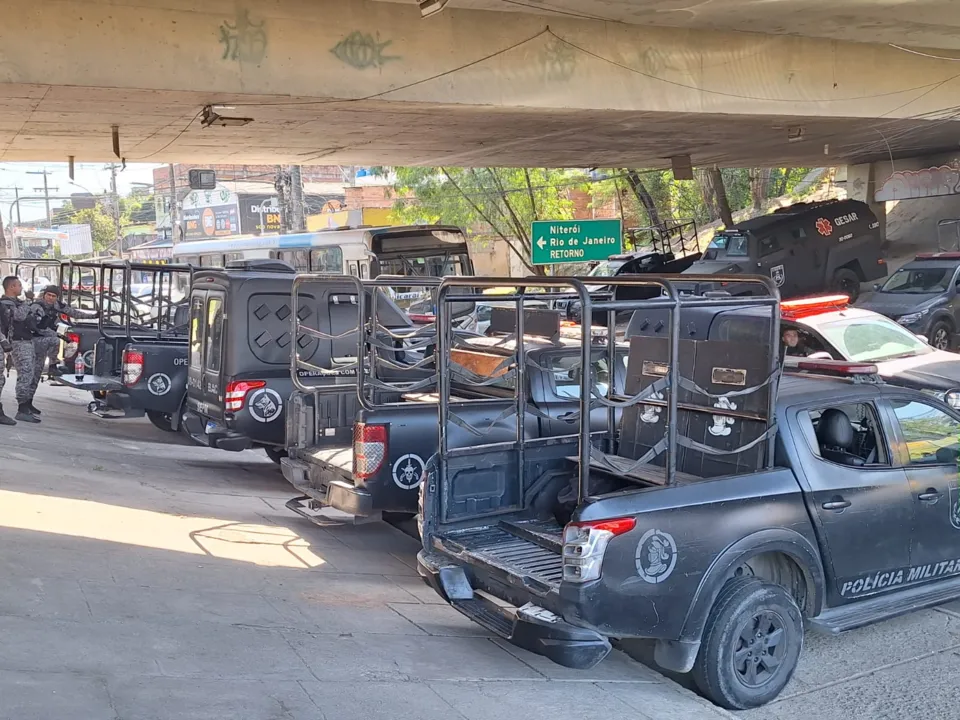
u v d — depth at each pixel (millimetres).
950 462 5730
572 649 4441
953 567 5734
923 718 4695
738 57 15344
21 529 6594
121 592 5523
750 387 5082
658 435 5641
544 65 13594
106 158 19891
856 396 5496
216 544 7148
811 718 4695
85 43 10734
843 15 14125
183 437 13008
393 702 4352
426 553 5594
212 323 9914
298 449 8242
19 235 57438
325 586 6375
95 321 14172
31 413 12125
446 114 14234
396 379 9648
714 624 4672
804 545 5000
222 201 56594
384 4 12367
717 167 27359
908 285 18312
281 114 13742
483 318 19109
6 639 4453
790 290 22828
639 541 4504
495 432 7258
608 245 24172
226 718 3910
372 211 40688
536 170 32031
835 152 24516
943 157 26453
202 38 11320
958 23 14844
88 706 3834
